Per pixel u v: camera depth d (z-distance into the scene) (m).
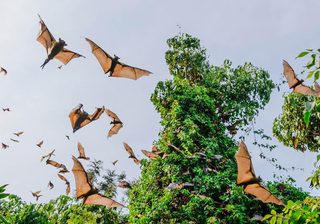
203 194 13.12
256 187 3.29
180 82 17.22
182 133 14.35
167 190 13.27
